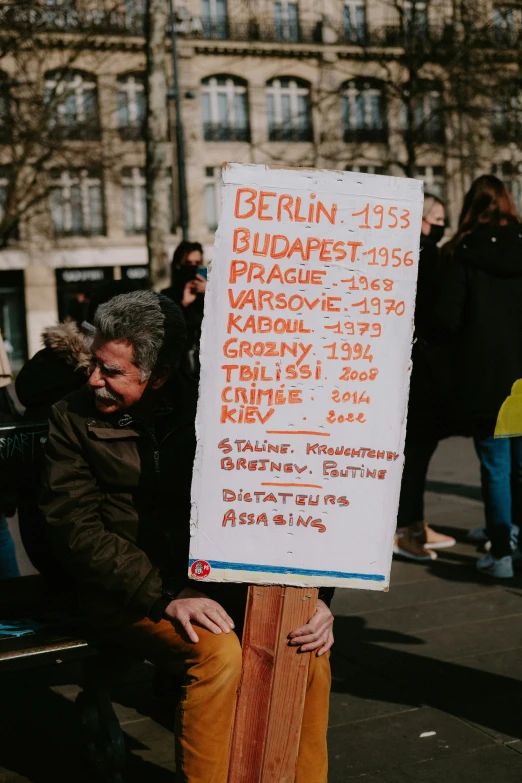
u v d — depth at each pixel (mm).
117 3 16750
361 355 2344
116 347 2436
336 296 2328
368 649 3930
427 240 4945
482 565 4910
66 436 2523
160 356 2473
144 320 2439
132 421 2535
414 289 2354
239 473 2314
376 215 2336
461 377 4688
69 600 3133
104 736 2879
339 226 2322
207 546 2316
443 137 22422
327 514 2344
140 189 33531
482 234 4598
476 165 21156
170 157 32594
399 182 2340
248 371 2305
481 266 4598
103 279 33562
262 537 2330
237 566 2326
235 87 33344
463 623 4195
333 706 3393
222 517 2314
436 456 9094
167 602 2430
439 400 4918
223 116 33469
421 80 18781
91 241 33125
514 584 4723
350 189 2322
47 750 3135
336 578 2354
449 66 18109
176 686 3369
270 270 2307
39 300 32625
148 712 3414
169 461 2572
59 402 2588
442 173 28641
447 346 4820
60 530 2480
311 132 33094
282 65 33062
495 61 18312
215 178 33625
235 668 2326
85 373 3318
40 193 20297
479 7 18047
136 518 2574
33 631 2744
